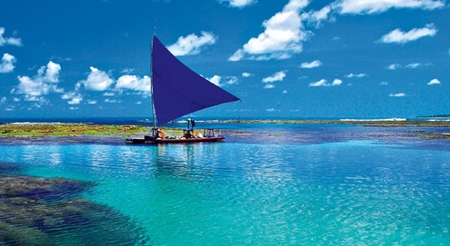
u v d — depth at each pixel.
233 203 17.38
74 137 54.81
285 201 17.70
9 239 12.48
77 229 13.70
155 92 44.25
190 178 23.14
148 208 16.50
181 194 18.97
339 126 111.06
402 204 17.23
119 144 44.19
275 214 15.74
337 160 31.75
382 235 13.38
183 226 14.29
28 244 12.14
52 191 19.25
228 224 14.53
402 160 31.77
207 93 45.28
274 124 135.50
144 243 12.62
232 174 24.67
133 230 13.79
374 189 20.19
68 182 21.53
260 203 17.36
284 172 25.45
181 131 66.25
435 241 12.84
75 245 12.22
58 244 12.23
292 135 65.50
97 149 39.12
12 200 17.19
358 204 17.22
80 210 15.99
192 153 36.31
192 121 49.47
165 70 43.25
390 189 20.22
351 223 14.62
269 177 23.59
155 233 13.55
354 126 110.00
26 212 15.40
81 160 30.80
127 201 17.58
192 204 17.17
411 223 14.59
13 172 24.94
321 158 33.19
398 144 46.53
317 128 96.69
